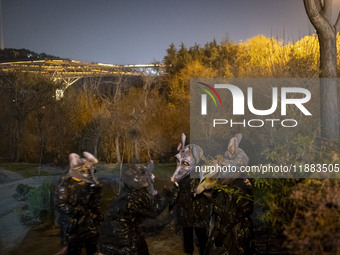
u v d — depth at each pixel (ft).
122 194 11.80
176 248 14.16
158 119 53.36
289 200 9.27
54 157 48.39
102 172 38.11
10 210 19.01
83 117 55.31
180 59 62.85
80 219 12.69
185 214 13.20
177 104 55.93
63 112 54.54
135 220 11.76
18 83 53.72
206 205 13.10
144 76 58.70
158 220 17.37
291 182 9.64
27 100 53.16
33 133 53.06
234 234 10.81
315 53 20.52
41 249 13.73
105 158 50.14
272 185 9.73
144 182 11.79
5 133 55.42
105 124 51.16
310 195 8.00
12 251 13.53
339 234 6.63
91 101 56.95
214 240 11.05
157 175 32.37
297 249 7.47
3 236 15.11
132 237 11.58
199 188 12.53
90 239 12.85
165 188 14.05
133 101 53.78
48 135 51.34
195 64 58.90
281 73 20.31
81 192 12.66
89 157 13.20
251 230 11.00
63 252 12.89
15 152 50.90
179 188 13.25
